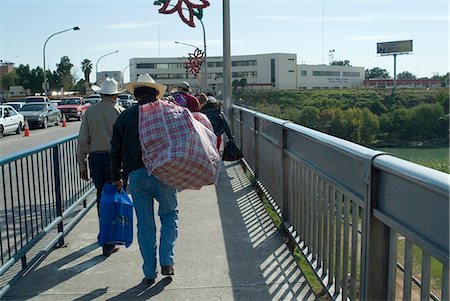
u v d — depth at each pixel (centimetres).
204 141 415
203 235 582
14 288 438
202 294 418
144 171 433
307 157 454
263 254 512
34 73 11219
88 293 427
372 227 282
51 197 555
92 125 551
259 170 811
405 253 244
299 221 495
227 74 1356
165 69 12625
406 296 245
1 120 2438
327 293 377
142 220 443
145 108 429
